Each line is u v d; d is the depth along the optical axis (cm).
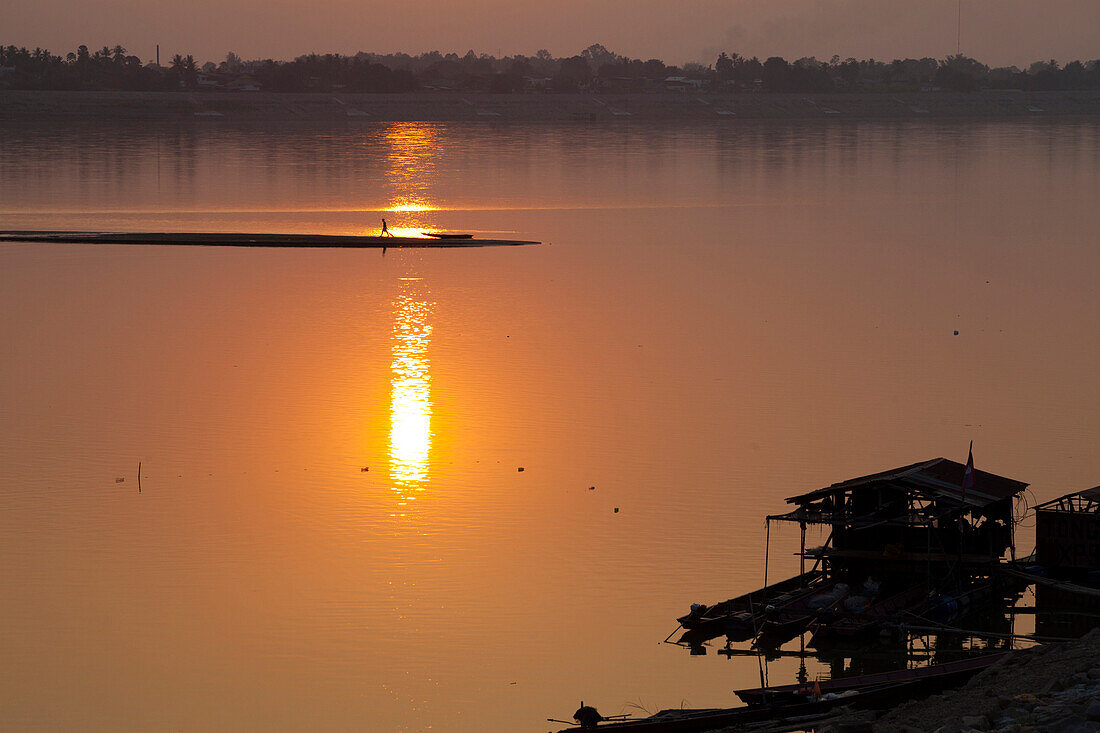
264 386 13175
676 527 9156
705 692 6925
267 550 8738
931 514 8156
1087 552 8281
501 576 8325
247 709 6644
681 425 11675
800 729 6044
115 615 7738
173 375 13700
